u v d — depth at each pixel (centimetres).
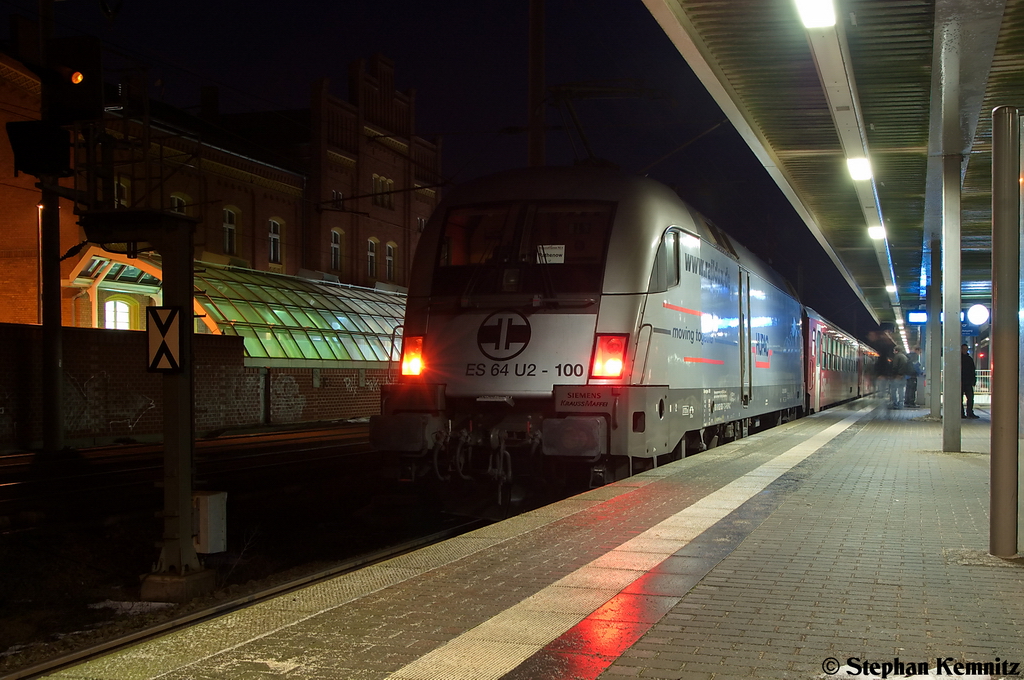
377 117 4512
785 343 2191
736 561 605
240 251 3625
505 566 594
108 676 392
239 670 396
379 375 3603
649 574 570
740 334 1642
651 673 388
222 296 3036
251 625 465
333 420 3262
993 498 617
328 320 3462
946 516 782
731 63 1073
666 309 1152
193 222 736
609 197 1111
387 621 469
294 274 3956
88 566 912
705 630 449
